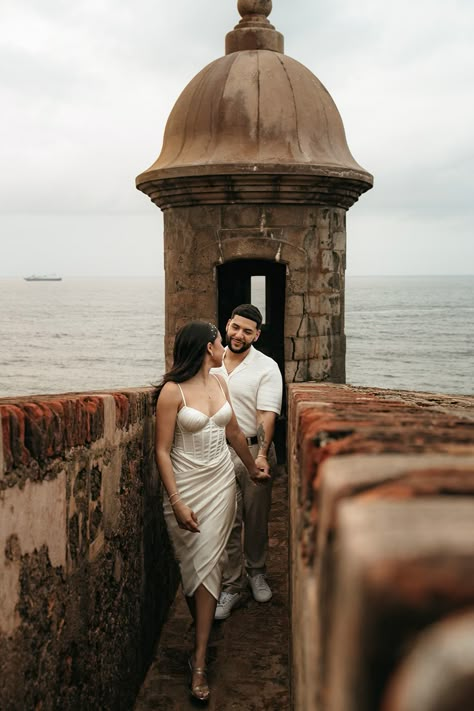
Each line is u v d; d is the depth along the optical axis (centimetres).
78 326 11962
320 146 716
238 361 460
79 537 262
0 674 190
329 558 62
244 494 461
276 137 698
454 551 43
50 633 230
